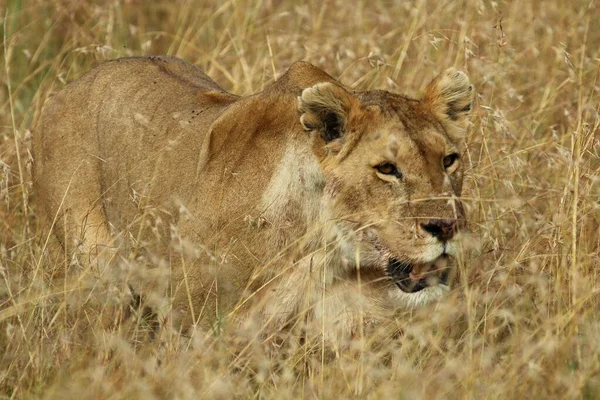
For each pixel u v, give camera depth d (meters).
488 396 8.52
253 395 9.22
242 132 10.05
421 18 15.19
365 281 10.01
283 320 9.86
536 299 10.32
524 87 14.46
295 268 9.77
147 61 11.80
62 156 11.50
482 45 14.80
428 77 14.33
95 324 9.83
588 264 10.48
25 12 17.05
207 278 9.84
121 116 11.23
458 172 9.86
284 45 15.70
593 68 14.09
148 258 10.56
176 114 10.75
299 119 9.73
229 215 9.88
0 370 9.41
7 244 12.01
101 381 8.61
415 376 8.65
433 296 9.66
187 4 17.39
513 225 11.77
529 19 15.84
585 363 8.83
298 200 9.77
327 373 9.24
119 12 16.80
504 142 12.67
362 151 9.58
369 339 9.58
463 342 9.77
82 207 11.33
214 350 9.44
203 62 15.57
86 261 10.85
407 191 9.43
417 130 9.63
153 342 9.75
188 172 10.39
